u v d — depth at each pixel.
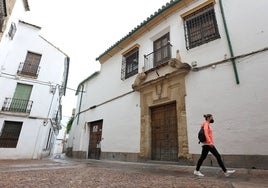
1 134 12.85
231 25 6.40
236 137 5.32
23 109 13.92
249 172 4.50
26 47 15.37
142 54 9.91
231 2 6.63
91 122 13.30
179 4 8.33
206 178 3.90
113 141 10.03
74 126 15.96
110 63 12.66
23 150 13.22
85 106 14.54
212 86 6.29
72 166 6.88
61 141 42.88
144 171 5.24
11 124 13.46
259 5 5.94
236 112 5.51
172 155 7.06
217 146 5.61
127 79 10.47
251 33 5.86
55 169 5.62
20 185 2.90
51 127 17.86
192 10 7.73
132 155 8.49
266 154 4.73
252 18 5.97
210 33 7.07
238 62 5.88
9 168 5.94
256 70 5.45
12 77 14.12
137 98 9.28
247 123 5.22
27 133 13.66
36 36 16.08
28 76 14.70
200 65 6.88
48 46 16.33
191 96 6.79
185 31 7.87
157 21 9.38
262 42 5.56
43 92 15.03
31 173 4.50
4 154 12.55
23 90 14.49
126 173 4.71
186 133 6.55
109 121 10.91
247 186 2.88
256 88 5.31
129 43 11.21
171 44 8.35
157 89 8.16
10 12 9.74
